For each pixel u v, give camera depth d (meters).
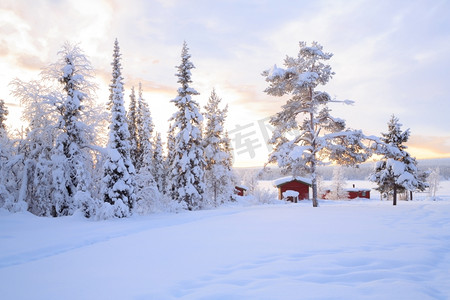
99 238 9.56
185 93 25.20
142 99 34.50
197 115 25.11
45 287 4.65
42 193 18.31
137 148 31.62
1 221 13.64
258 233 8.98
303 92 24.72
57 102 18.89
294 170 23.58
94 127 20.12
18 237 9.68
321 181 59.97
